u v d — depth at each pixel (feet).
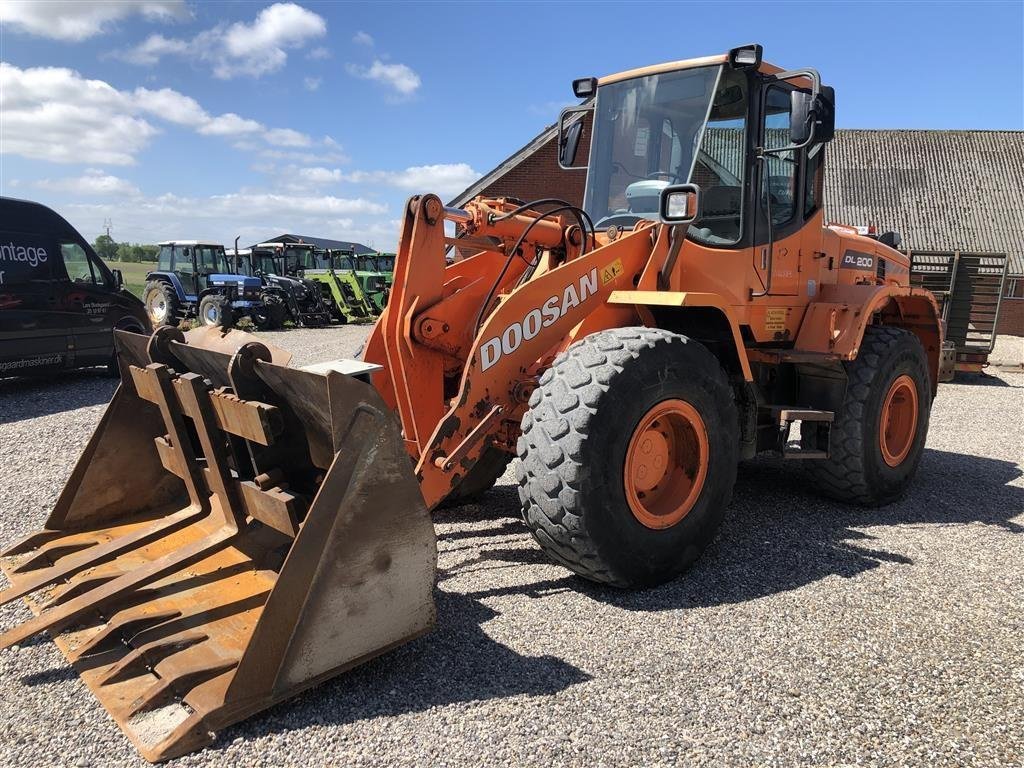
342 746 7.27
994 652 9.39
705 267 13.47
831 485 15.64
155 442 11.39
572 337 11.88
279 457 9.55
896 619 10.26
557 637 9.53
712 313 12.55
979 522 14.84
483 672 8.64
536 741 7.40
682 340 11.22
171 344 10.49
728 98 13.52
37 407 27.96
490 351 10.89
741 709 8.03
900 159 86.53
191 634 8.24
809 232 15.65
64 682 8.43
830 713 8.00
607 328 12.32
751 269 14.19
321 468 9.30
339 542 7.93
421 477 10.35
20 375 31.89
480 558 12.32
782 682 8.58
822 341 15.29
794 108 12.51
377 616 8.38
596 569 10.43
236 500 9.82
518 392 11.16
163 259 69.00
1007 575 11.94
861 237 19.16
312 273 74.54
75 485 11.20
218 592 9.18
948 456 21.17
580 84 15.20
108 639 8.47
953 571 12.08
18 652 9.06
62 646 8.55
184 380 9.63
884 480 15.58
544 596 10.80
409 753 7.18
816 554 12.78
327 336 58.13
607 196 14.61
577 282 11.76
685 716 7.88
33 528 13.98
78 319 33.40
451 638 9.45
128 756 7.14
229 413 9.16
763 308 14.66
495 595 10.81
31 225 31.50
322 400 8.07
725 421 11.80
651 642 9.43
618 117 14.57
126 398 11.39
